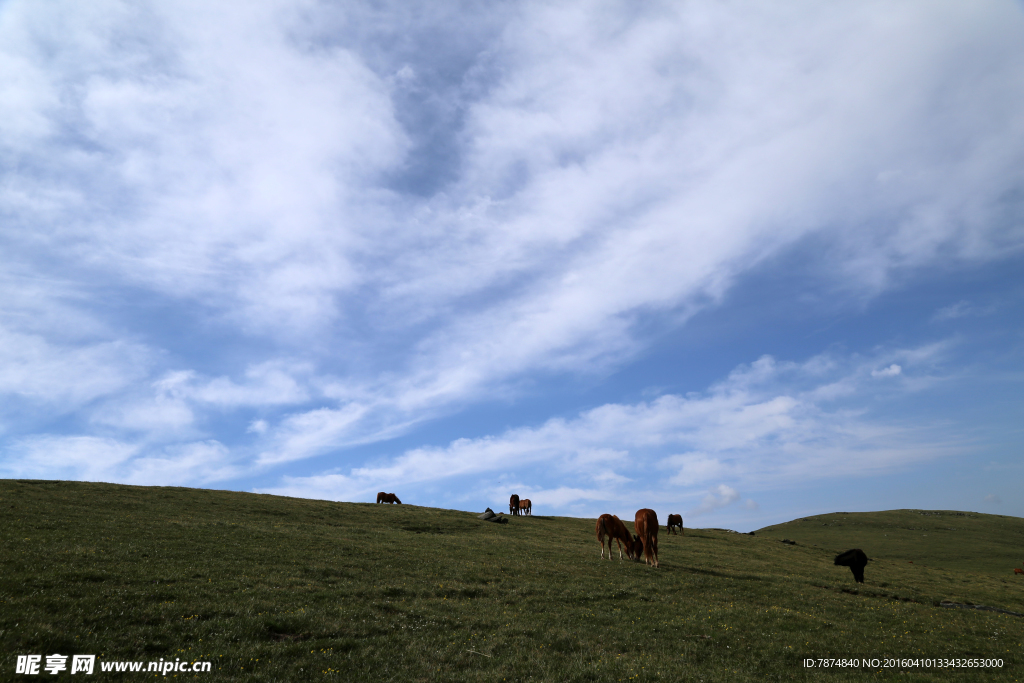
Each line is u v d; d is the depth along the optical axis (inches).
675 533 2027.6
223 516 1325.0
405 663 496.1
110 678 409.7
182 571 722.2
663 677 492.1
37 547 753.0
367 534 1263.5
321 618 590.2
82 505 1210.6
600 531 1198.9
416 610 659.4
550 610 717.3
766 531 4416.8
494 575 896.9
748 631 684.1
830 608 849.5
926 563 2928.2
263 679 433.7
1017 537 3720.5
